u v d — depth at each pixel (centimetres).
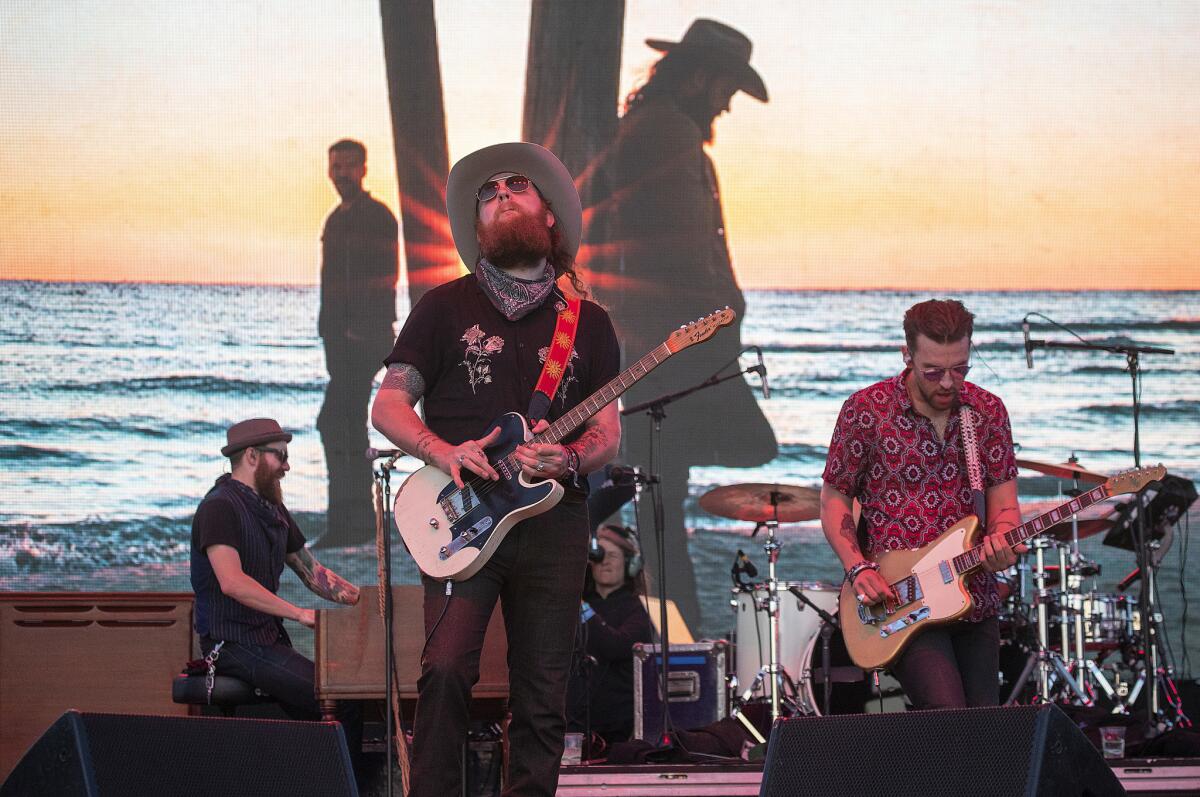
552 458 422
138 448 1056
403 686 667
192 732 326
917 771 320
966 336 518
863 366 1105
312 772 323
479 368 449
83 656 791
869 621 536
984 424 538
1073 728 315
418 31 1115
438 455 426
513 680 442
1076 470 906
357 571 1049
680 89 1120
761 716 827
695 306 1102
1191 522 1074
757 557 1059
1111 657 999
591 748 763
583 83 1116
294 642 998
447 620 431
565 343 455
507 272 459
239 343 1077
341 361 1080
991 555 519
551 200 491
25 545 1038
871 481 548
